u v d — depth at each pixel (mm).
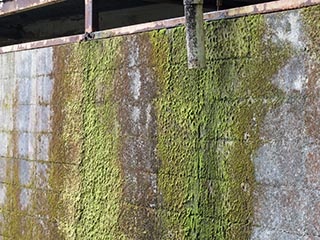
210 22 2037
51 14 3943
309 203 1722
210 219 2025
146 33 2293
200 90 2068
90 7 2619
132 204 2350
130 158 2365
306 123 1736
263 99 1862
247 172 1904
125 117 2395
